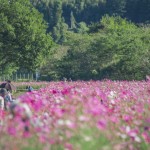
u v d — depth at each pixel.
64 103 25.06
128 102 32.75
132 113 26.42
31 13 124.06
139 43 120.94
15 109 19.39
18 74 160.50
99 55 125.12
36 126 19.34
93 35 145.75
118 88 50.69
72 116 20.05
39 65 123.06
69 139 18.28
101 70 124.62
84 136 18.34
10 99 46.00
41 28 123.06
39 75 147.38
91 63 127.50
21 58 120.94
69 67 132.75
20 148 17.45
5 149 17.36
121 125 23.25
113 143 19.50
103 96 31.11
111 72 121.81
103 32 148.50
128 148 20.28
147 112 26.59
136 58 117.94
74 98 24.11
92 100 22.78
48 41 121.62
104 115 21.89
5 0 119.94
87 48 130.12
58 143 18.11
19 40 119.62
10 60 122.00
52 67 140.62
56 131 18.55
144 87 52.00
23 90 91.00
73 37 138.00
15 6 120.12
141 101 33.31
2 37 119.25
